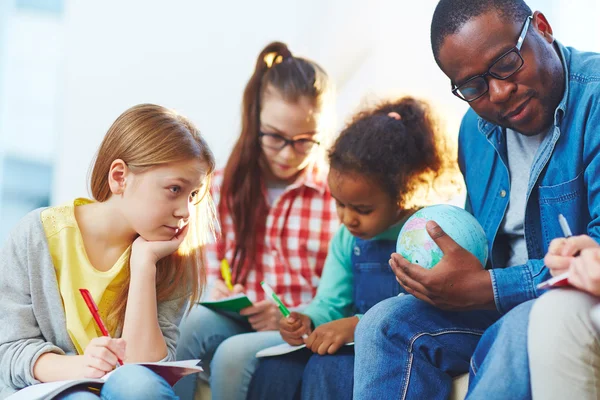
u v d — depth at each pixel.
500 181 1.54
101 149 1.50
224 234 2.04
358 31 2.47
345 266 1.84
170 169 1.44
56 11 3.26
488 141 1.59
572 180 1.40
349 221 1.71
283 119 1.99
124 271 1.48
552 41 1.43
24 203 3.37
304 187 2.04
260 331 1.82
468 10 1.37
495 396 1.13
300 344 1.67
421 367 1.35
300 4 2.63
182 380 1.78
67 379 1.29
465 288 1.30
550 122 1.43
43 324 1.43
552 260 1.16
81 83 2.71
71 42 2.73
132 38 2.72
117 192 1.47
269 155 2.02
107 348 1.29
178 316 1.55
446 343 1.37
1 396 1.37
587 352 1.09
